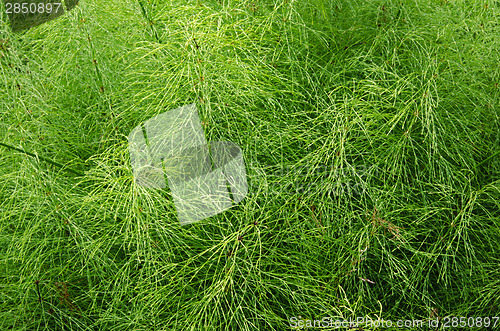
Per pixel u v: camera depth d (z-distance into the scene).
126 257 2.12
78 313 1.97
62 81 2.55
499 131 2.36
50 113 2.37
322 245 2.06
